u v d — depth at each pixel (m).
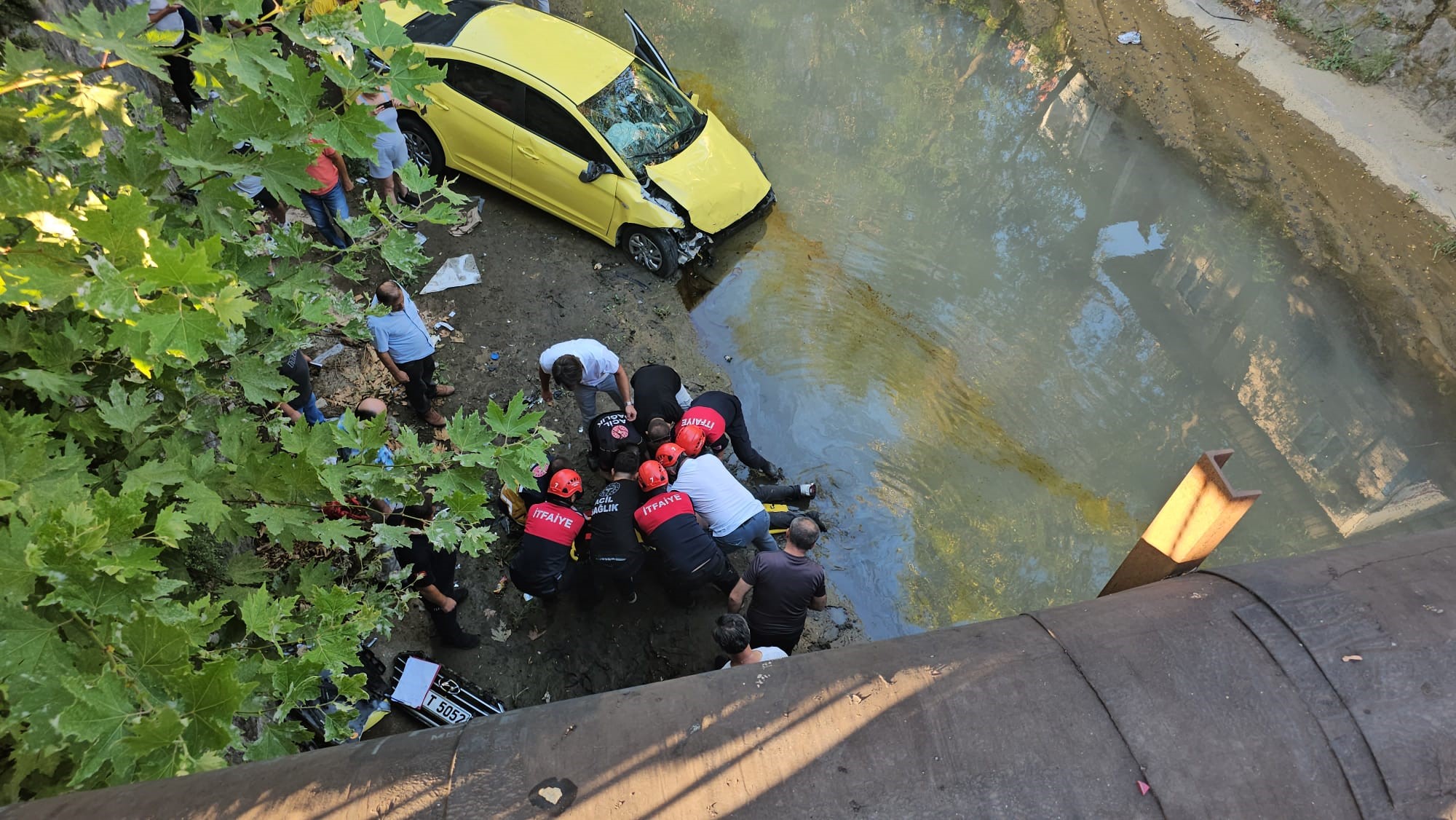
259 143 1.96
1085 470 6.21
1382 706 2.05
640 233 6.80
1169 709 2.04
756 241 7.50
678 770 1.86
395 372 5.25
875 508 5.88
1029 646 2.22
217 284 1.53
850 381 6.57
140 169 1.90
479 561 5.25
